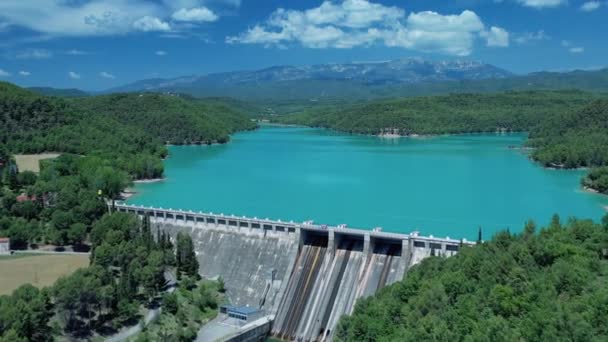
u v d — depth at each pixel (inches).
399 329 4584.2
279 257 6929.1
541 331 3996.1
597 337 3855.8
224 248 7352.4
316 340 6136.8
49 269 7037.4
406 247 6220.5
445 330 4197.8
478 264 5088.6
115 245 7062.0
